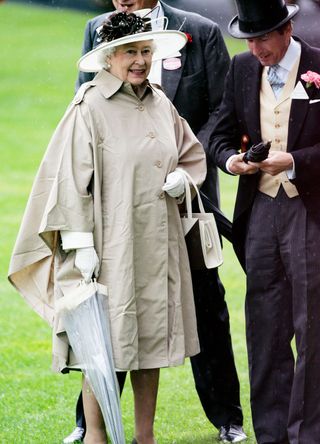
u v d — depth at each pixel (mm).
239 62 17359
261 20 16250
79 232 16234
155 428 19469
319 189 16703
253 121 17156
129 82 16641
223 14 52938
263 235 17047
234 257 34625
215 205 19016
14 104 64438
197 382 18922
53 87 69125
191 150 17547
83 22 86312
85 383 16812
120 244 16359
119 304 16297
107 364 16016
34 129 58594
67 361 16547
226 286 30891
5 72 72812
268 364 17266
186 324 17047
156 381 16984
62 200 16250
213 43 18891
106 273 16422
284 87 16875
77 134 16453
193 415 20219
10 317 28219
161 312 16594
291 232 16812
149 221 16547
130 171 16422
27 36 82625
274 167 16453
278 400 17266
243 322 27219
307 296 16625
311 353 16609
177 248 16906
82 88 16781
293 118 16766
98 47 16422
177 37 16906
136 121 16672
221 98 18859
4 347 25516
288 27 16578
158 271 16609
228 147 17547
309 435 16609
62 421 19906
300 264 16672
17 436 19078
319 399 16656
